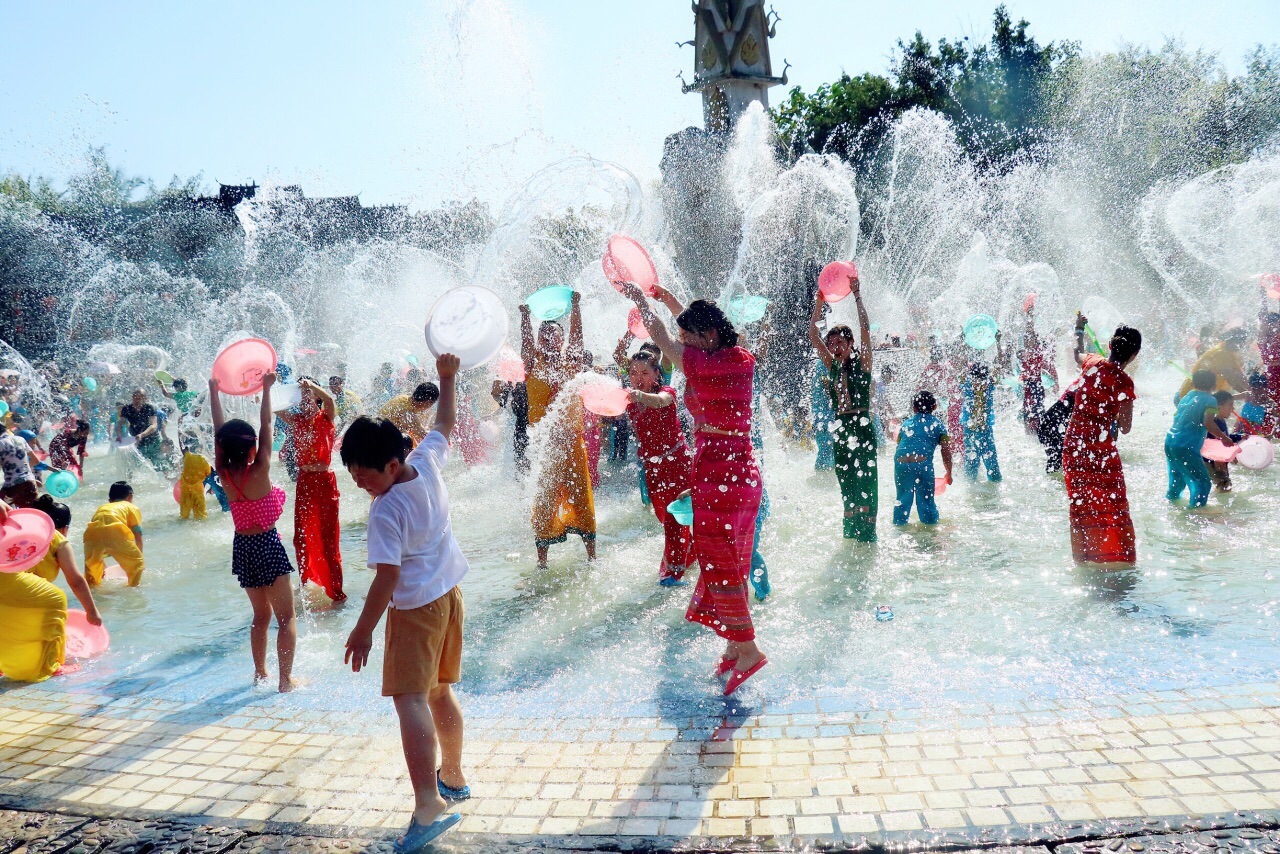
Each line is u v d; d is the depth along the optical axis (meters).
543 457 6.41
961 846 2.69
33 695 4.54
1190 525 6.22
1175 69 30.59
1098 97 30.66
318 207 33.66
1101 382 5.34
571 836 2.89
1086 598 4.88
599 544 7.12
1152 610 4.61
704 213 15.36
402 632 3.03
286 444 11.47
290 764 3.57
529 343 6.43
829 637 4.57
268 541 4.43
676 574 5.84
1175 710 3.47
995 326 8.65
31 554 4.65
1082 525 5.46
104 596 6.47
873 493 6.42
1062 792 2.93
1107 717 3.45
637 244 4.67
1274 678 3.70
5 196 33.66
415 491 3.08
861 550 6.25
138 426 13.54
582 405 6.38
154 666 4.90
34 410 18.28
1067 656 4.09
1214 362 8.95
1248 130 28.81
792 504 8.01
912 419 6.97
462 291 3.56
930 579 5.45
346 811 3.16
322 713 4.10
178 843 2.99
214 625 5.65
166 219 35.97
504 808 3.10
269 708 4.19
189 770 3.56
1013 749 3.25
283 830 3.05
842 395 6.36
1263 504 6.67
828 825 2.85
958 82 32.41
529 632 5.03
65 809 3.27
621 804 3.08
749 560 4.11
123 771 3.58
